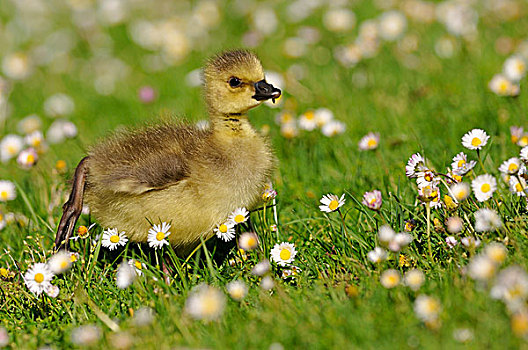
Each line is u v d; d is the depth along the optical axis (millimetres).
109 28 23312
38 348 8203
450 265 8672
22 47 23484
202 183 9789
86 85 19859
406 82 16312
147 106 17297
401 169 11836
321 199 10555
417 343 7145
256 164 10289
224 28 22281
